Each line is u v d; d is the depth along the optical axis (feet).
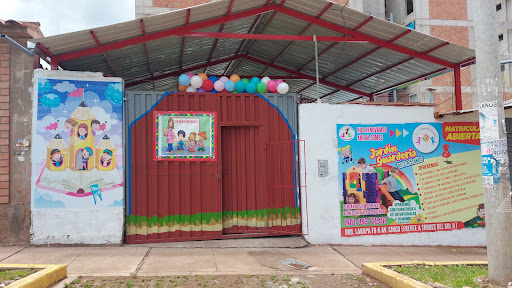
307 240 28.09
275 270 21.44
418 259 25.14
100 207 25.85
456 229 30.04
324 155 28.76
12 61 25.45
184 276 19.54
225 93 28.53
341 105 29.30
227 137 28.73
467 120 30.81
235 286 18.45
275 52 39.65
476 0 18.51
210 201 27.68
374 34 30.01
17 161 25.16
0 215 24.82
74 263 21.44
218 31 32.40
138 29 25.31
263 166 28.66
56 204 25.35
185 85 29.32
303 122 28.81
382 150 29.48
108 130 26.27
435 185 29.99
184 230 27.25
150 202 26.94
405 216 29.43
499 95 17.89
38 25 26.78
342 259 24.43
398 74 39.45
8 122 25.16
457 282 17.46
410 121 30.07
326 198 28.53
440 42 29.04
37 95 25.48
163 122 27.45
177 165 27.45
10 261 21.50
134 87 46.75
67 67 30.30
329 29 30.37
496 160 17.65
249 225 28.40
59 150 25.55
